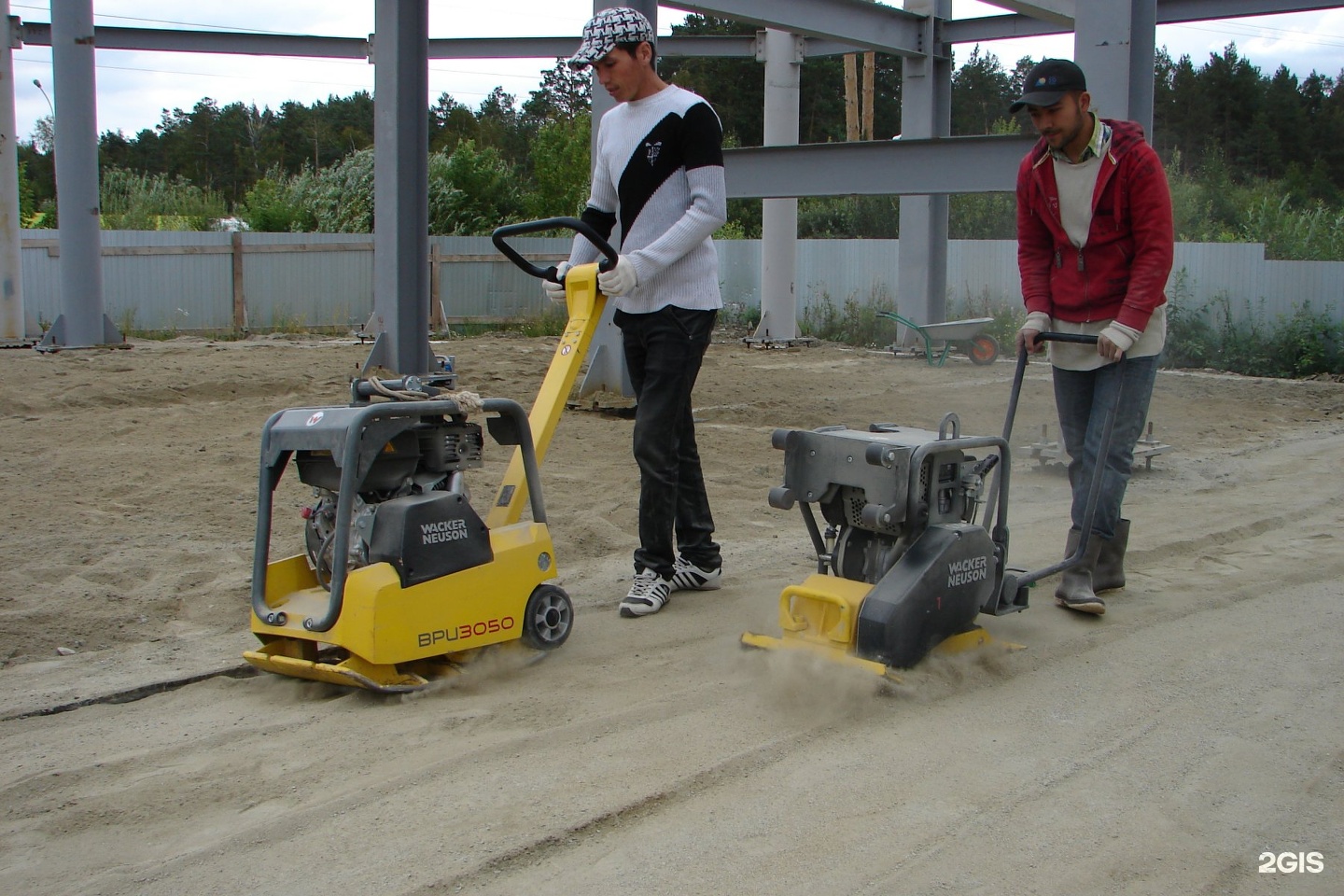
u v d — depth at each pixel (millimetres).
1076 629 3908
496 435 3666
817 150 10039
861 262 18500
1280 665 3535
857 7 13250
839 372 12531
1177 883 2230
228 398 9109
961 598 3383
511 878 2219
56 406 8328
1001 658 3535
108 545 4785
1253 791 2645
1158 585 4496
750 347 15625
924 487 3352
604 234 4352
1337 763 2801
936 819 2479
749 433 8117
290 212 21938
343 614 3117
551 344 14930
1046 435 7457
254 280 17078
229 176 56906
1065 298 4086
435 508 3223
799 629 3410
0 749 2879
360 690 3268
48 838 2395
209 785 2635
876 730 2979
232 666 3498
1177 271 15164
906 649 3215
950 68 14930
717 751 2824
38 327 14570
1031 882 2225
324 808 2504
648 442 4078
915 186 9680
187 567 4520
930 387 11148
